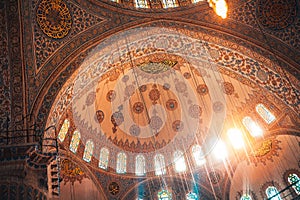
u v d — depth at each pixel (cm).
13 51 979
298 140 1305
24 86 952
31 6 1037
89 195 1296
